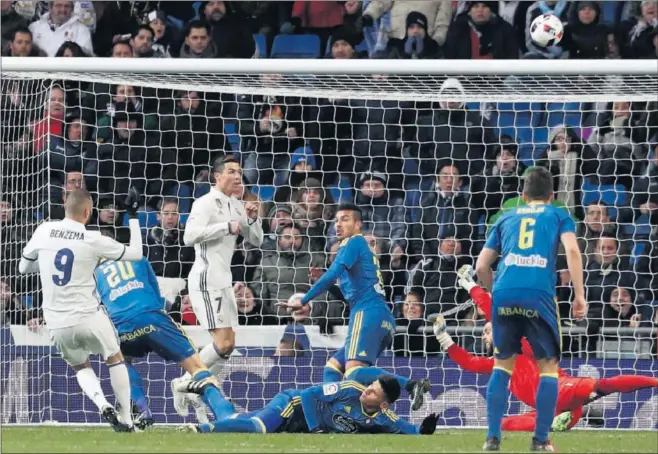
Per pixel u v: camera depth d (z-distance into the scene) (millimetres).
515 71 32469
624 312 40031
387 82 36594
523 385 31500
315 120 46719
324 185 46031
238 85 38344
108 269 31266
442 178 44281
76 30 47219
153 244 42469
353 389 29188
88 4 47281
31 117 43719
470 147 46344
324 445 24656
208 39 46812
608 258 41438
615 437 29344
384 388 28734
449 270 42562
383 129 46375
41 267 28375
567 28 47125
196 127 45969
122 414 29109
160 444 24109
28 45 47125
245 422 28594
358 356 32719
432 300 41781
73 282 28219
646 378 31109
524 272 22734
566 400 31562
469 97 38031
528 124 47125
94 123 45375
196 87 37844
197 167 45719
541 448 22969
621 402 35938
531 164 46250
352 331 33031
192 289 34656
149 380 36875
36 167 43344
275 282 40344
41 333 36344
